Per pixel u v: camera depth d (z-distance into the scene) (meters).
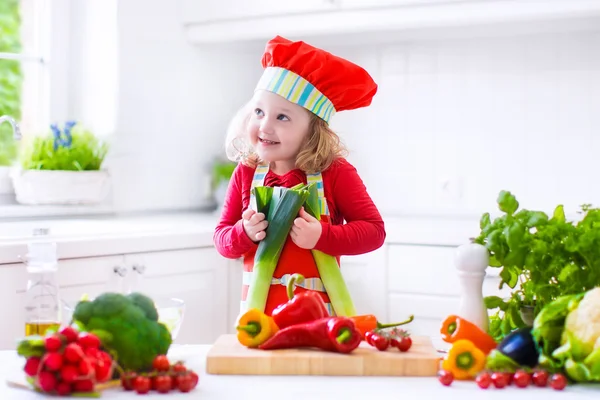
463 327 1.28
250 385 1.17
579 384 1.19
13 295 2.17
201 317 2.76
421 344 1.34
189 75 3.31
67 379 1.09
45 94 3.13
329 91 1.68
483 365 1.21
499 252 1.31
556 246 1.28
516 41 3.17
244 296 1.65
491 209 3.21
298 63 1.64
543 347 1.20
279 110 1.65
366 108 3.44
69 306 1.27
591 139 3.06
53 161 2.88
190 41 3.28
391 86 3.39
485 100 3.22
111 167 3.06
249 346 1.30
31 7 3.12
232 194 1.79
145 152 3.16
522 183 3.18
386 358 1.23
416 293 2.78
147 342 1.19
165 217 3.10
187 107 3.31
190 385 1.13
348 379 1.21
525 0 2.66
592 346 1.16
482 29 3.05
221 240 1.66
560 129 3.11
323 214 1.68
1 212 2.80
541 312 1.20
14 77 3.07
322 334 1.26
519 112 3.17
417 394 1.12
